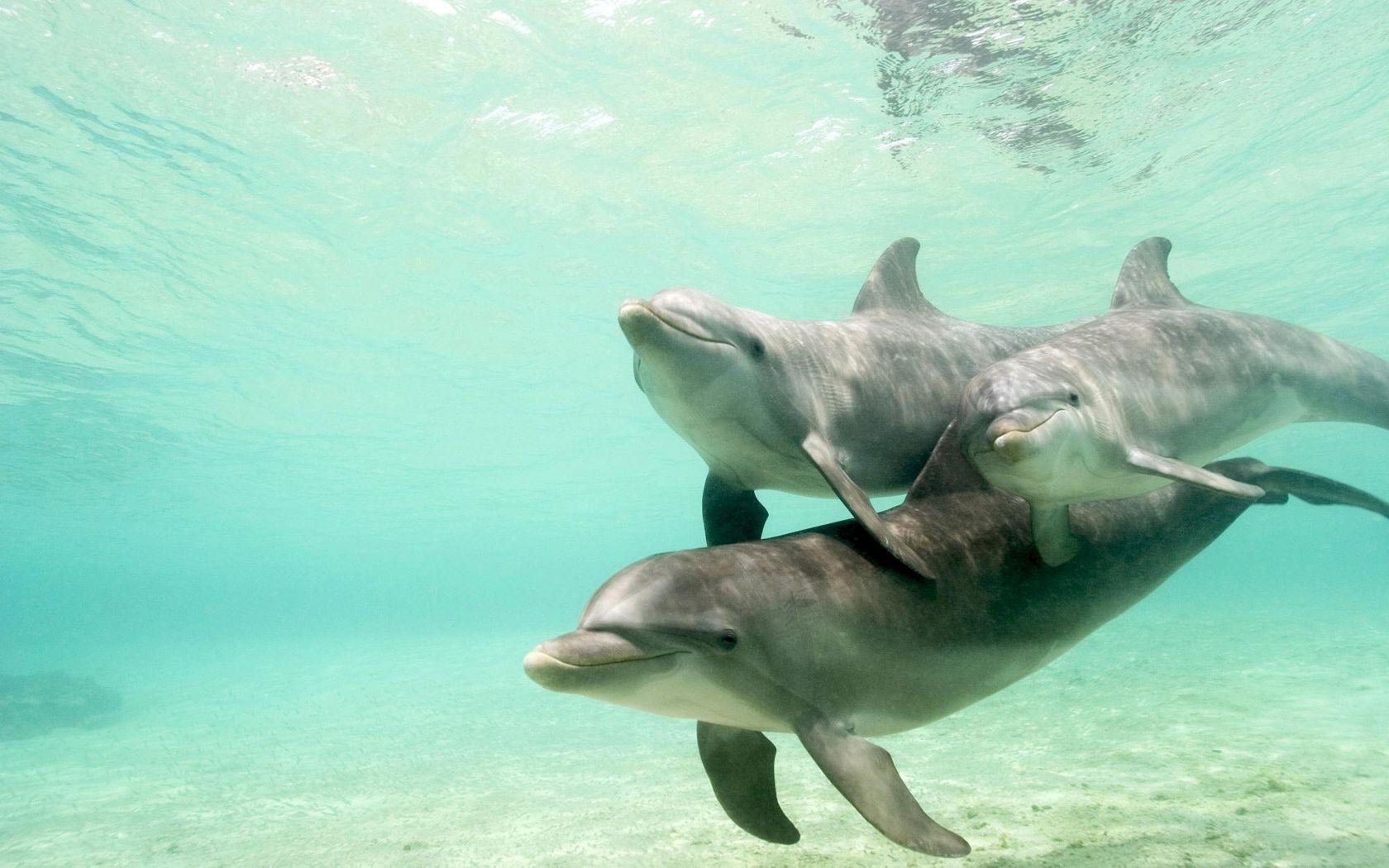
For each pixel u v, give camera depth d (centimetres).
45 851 864
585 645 312
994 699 1430
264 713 2169
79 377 2562
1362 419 632
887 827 318
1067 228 1797
